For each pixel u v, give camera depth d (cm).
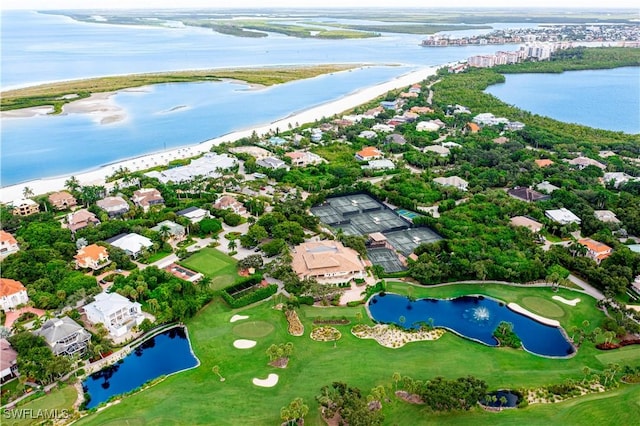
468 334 14238
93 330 13775
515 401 11456
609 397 11369
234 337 13675
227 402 11206
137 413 10844
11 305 14750
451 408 10681
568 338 13900
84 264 17112
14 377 12038
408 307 15538
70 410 10969
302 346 13300
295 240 18825
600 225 19838
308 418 10750
